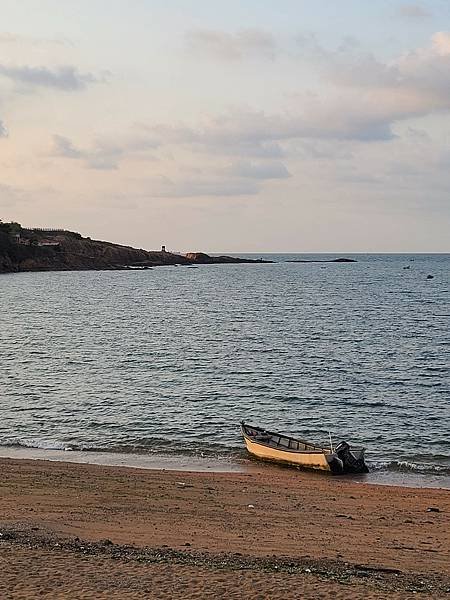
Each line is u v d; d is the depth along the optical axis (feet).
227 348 186.50
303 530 56.49
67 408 115.24
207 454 89.86
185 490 69.31
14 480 70.13
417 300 355.97
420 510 64.69
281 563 43.78
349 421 110.11
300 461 82.33
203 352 178.91
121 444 94.17
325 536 54.85
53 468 76.79
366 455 90.94
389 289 448.24
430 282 528.63
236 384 137.49
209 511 61.82
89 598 34.32
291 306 323.98
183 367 156.46
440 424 107.96
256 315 281.54
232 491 69.97
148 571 39.17
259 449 86.99
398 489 73.41
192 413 113.09
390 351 181.37
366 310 301.22
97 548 45.32
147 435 99.14
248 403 121.49
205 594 35.27
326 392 130.93
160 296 392.06
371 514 62.75
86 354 175.63
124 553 44.16
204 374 148.05
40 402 119.75
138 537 51.44
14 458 84.38
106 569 39.34
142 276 626.64
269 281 547.49
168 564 41.06
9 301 352.69
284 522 58.90
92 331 226.58
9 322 254.68
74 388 132.16
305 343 196.54
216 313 291.17
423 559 48.83
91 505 61.93
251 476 77.82
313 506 65.05
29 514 57.52
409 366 158.61
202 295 399.03
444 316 274.36
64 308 315.37
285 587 36.76
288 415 113.60
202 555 45.32
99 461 85.20
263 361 164.96
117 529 53.88
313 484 75.10
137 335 215.51
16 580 36.83
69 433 99.76
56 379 141.38
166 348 186.39
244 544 50.93
